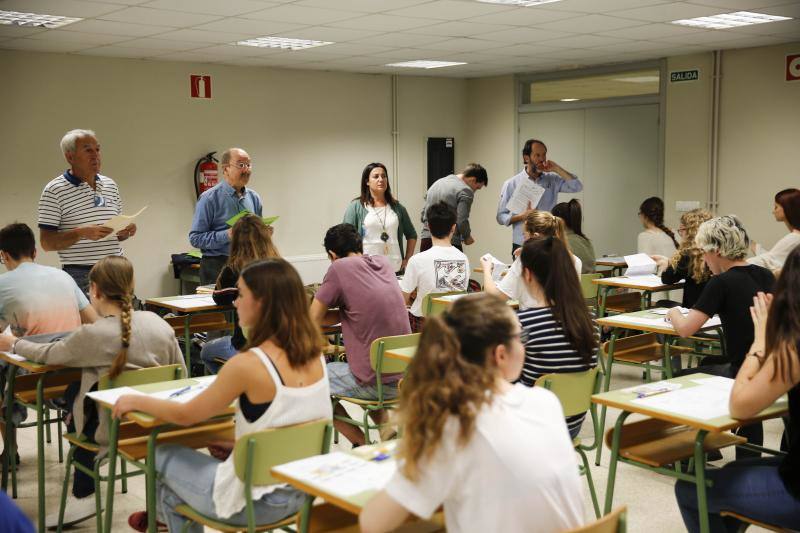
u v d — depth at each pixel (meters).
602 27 6.75
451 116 10.73
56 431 5.08
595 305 6.18
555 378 3.09
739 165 8.19
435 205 4.96
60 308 3.89
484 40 7.38
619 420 2.86
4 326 3.81
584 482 4.04
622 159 9.28
